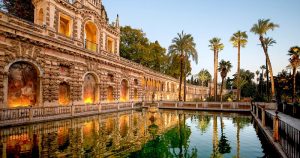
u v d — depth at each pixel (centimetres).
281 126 1124
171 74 8475
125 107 3547
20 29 1895
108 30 3759
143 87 5334
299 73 6094
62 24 2903
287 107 2622
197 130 1753
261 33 4484
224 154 1088
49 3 2475
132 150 1116
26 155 948
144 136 1467
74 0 3000
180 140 1391
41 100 2155
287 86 6119
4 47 1803
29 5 3434
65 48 2452
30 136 1316
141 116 2611
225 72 6681
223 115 3017
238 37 5153
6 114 1591
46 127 1644
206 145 1270
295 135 833
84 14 3083
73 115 2292
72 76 2630
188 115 2967
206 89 13062
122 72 3956
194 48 4894
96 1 3472
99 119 2223
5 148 1046
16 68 1956
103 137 1367
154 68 7562
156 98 6338
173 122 2192
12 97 1917
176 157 1025
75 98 2670
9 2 3303
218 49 5784
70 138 1302
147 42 6556
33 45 2070
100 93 3206
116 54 4041
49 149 1057
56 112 2062
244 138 1466
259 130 1766
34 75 2136
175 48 4922
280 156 938
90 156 977
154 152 1098
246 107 3628
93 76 3125
